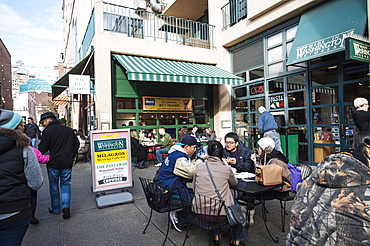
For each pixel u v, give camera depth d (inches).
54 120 152.9
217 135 391.5
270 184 113.7
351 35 184.9
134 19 336.2
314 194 59.4
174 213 130.5
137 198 181.3
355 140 75.5
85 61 347.3
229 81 323.9
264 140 135.9
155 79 271.4
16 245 73.5
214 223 101.5
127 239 120.6
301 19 267.9
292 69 289.1
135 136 289.7
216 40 387.5
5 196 69.9
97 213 154.2
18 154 73.4
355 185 54.1
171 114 362.0
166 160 131.6
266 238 118.7
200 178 107.3
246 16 339.3
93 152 167.0
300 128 279.4
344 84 235.3
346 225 51.6
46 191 205.8
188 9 487.2
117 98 320.5
